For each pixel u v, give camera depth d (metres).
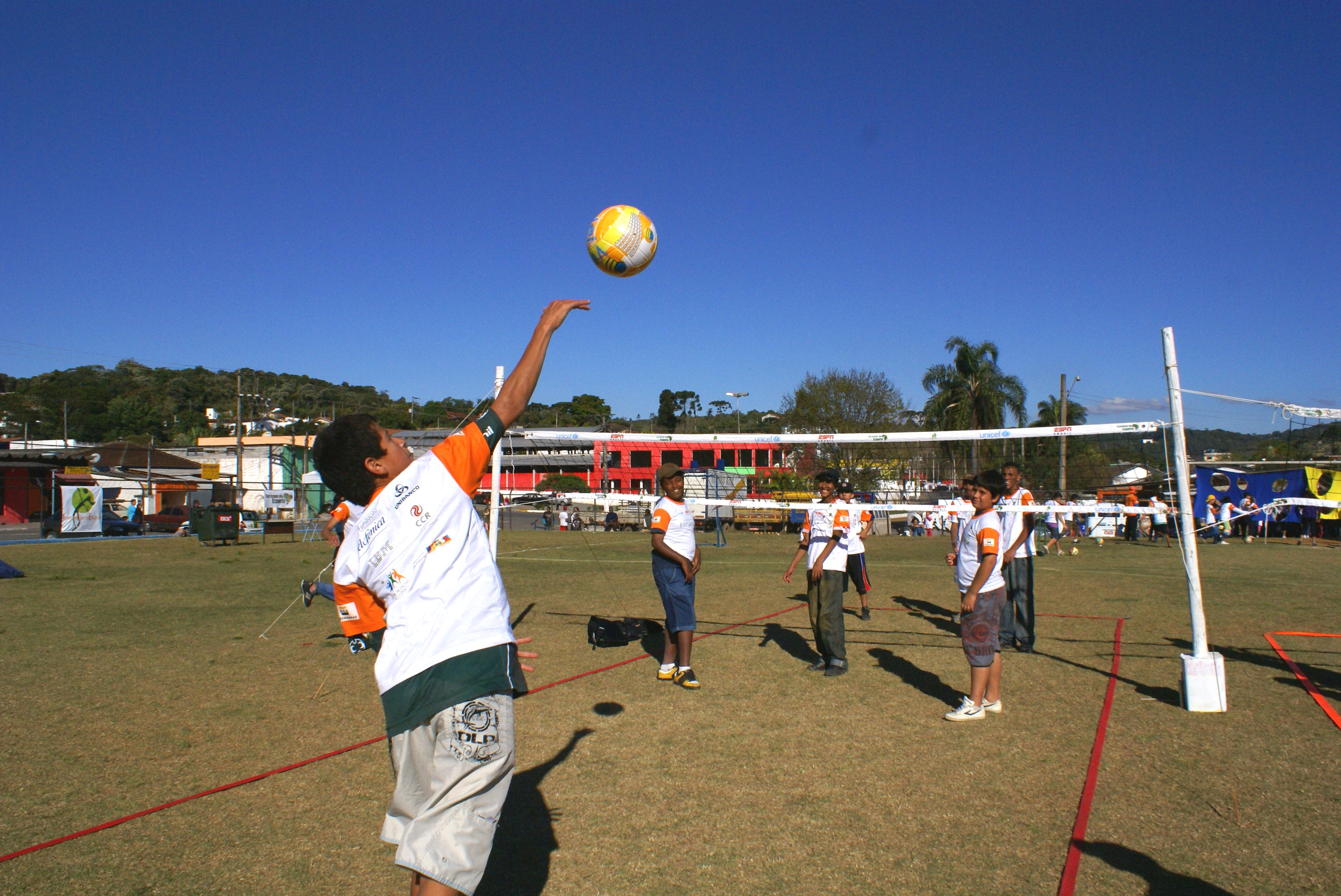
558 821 3.52
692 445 6.51
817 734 4.70
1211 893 2.88
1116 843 3.28
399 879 3.00
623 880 3.00
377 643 2.38
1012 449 39.81
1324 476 22.73
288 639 7.41
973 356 39.16
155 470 43.28
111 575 13.11
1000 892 2.91
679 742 4.55
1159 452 24.25
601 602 9.91
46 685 5.75
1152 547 20.70
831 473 6.52
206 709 5.14
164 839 3.32
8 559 16.48
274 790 3.84
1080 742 4.54
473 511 2.34
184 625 8.20
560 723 4.89
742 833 3.40
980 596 4.95
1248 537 22.20
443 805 2.08
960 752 4.39
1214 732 4.73
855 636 7.77
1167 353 5.32
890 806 3.67
